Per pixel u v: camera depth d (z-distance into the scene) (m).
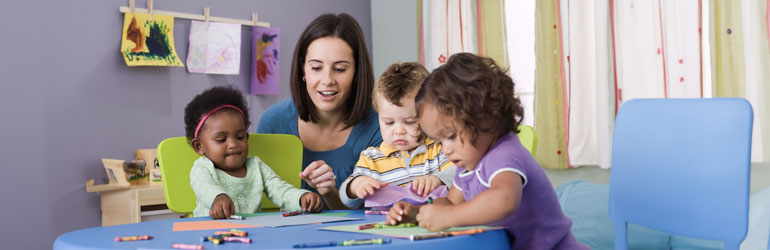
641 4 2.79
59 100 2.88
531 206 1.04
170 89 3.21
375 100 1.54
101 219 3.00
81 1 2.95
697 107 1.36
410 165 1.54
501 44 3.32
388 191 1.32
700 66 2.63
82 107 2.95
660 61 2.73
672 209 1.40
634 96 2.81
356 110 1.68
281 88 3.62
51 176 2.86
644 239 2.17
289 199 1.42
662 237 2.15
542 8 3.11
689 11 2.64
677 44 2.68
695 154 1.35
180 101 3.24
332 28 1.60
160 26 3.12
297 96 1.69
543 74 3.11
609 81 2.90
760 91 2.49
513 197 0.91
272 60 3.49
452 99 0.98
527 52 3.28
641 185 1.48
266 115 1.83
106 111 3.02
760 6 2.50
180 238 0.92
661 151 1.43
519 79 3.31
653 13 2.75
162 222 1.16
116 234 0.98
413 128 1.49
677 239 2.13
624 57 2.84
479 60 1.02
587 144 3.01
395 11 3.88
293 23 3.66
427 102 1.01
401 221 1.01
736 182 1.27
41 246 2.84
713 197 1.31
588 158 3.01
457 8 3.43
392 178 1.54
